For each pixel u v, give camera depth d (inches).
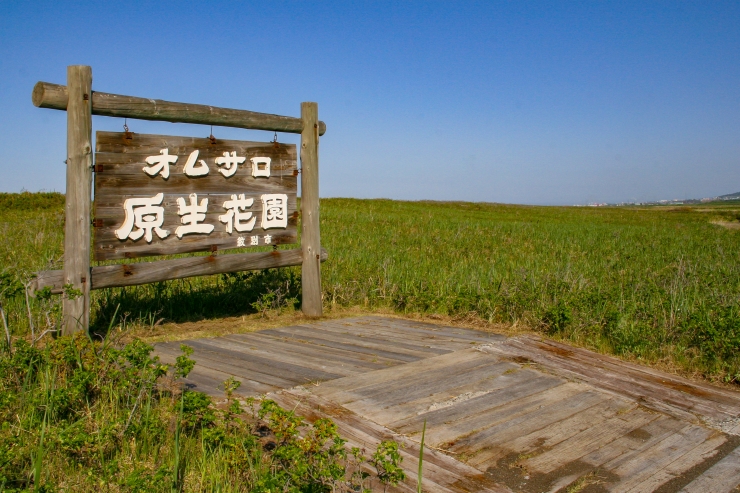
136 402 132.2
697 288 308.3
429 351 204.8
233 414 133.9
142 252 216.2
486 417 148.2
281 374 176.1
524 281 300.0
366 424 140.9
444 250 525.3
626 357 207.9
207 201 232.2
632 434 142.9
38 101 189.9
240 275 295.4
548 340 222.2
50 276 194.9
